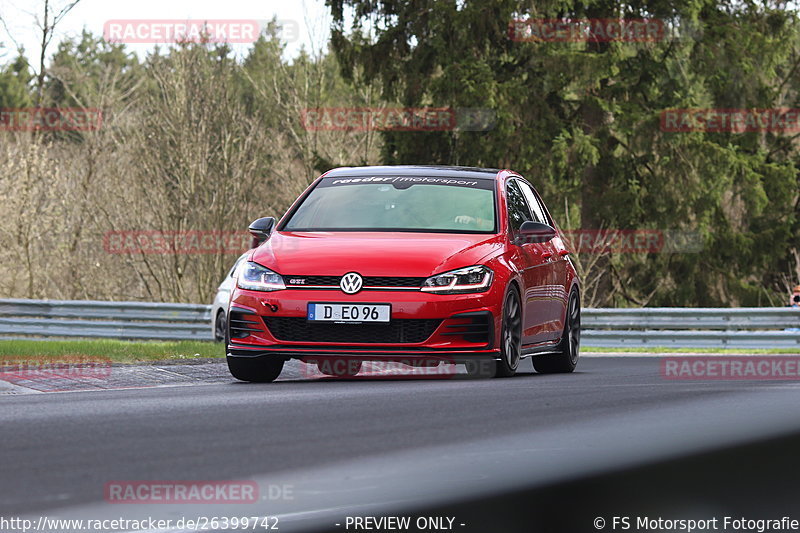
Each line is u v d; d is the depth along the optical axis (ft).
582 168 317.63
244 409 65.41
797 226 360.28
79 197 383.86
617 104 325.21
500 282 91.76
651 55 330.34
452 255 91.04
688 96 330.95
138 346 134.00
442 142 331.77
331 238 94.53
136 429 55.93
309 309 89.35
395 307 88.48
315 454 47.85
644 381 92.38
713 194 328.70
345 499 38.55
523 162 316.81
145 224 379.55
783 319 209.77
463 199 100.32
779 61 338.75
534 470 44.01
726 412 65.72
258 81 384.88
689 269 347.36
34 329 242.99
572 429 56.75
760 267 353.51
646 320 215.31
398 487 40.55
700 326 213.46
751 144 342.64
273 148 377.30
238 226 376.68
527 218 106.42
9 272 374.43
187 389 84.43
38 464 45.09
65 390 94.63
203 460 46.09
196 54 364.99
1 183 363.56
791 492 40.63
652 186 329.11
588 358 169.68
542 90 322.96
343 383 87.20
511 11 317.63
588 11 327.88
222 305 177.58
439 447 50.11
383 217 98.32
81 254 388.16
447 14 322.34
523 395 74.95
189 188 364.58
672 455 47.93
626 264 355.77
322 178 105.19
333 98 408.46
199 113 363.35
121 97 413.39
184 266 372.79
